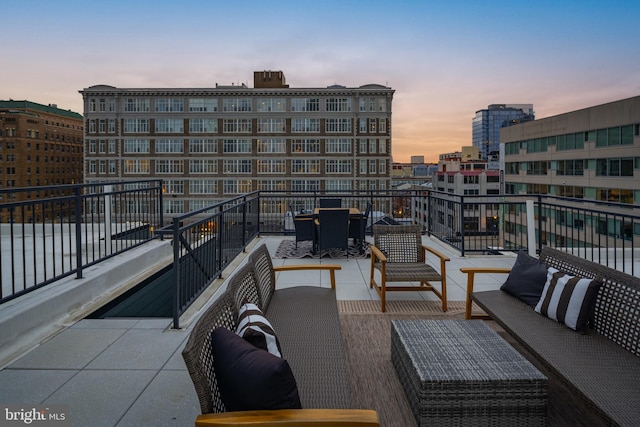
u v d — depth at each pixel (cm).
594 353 241
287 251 801
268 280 352
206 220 529
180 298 413
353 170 5491
